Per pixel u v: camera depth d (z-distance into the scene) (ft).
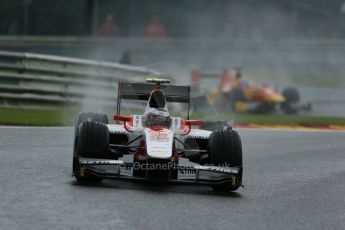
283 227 87.20
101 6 530.27
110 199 96.43
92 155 104.83
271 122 224.53
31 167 119.55
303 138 186.39
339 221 92.68
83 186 104.78
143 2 535.19
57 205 91.20
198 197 102.12
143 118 111.24
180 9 534.78
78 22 521.24
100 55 426.92
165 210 91.86
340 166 142.00
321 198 108.27
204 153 115.65
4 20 521.24
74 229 79.77
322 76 434.30
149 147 101.35
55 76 228.22
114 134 117.91
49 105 225.56
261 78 431.43
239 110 290.76
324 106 331.57
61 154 136.77
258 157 149.28
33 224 80.94
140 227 82.38
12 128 174.70
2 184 103.30
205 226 84.74
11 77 220.84
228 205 98.12
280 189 114.11
